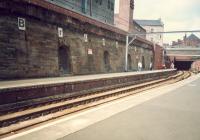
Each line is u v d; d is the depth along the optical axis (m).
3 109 9.08
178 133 7.66
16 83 11.40
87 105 11.89
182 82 27.78
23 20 15.74
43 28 17.56
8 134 7.22
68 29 20.56
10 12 14.75
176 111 10.95
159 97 15.14
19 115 8.66
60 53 21.11
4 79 14.37
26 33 16.02
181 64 81.19
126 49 32.22
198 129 8.16
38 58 17.06
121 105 12.03
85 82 14.72
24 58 15.82
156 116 9.84
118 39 30.86
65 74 19.97
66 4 26.58
